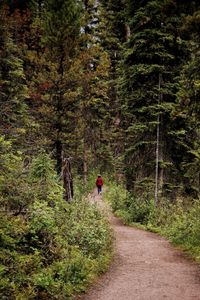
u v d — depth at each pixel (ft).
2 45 65.67
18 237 27.73
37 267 25.99
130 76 67.62
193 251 40.83
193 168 47.50
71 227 36.70
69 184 50.83
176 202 66.74
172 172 69.62
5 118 53.67
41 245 29.25
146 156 71.36
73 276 27.71
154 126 67.26
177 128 67.77
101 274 31.91
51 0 63.98
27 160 45.32
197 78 37.93
